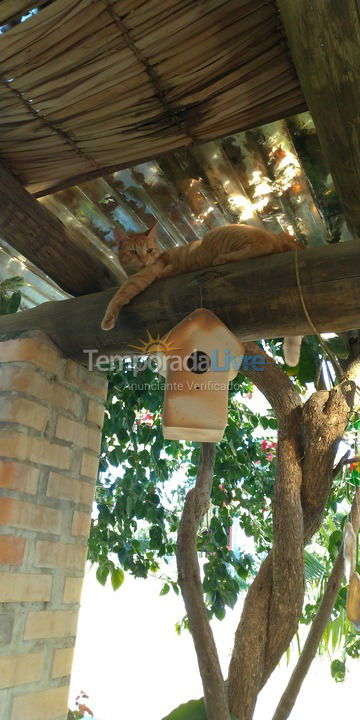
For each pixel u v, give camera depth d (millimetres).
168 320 1808
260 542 3221
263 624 1987
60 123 1757
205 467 2412
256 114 1687
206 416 1547
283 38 1443
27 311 2285
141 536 4016
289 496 2100
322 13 1242
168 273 1944
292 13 1269
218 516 3203
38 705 1909
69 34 1449
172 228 2643
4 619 1857
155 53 1492
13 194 2000
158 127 1751
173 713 1986
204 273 1771
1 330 2264
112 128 1760
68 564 2170
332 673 2887
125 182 2320
